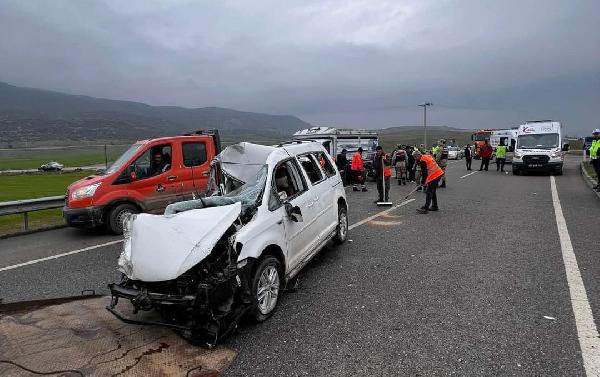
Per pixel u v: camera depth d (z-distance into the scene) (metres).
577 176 19.77
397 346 3.64
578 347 3.51
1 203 9.12
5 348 3.66
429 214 10.15
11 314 4.38
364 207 11.59
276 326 4.13
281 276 4.66
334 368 3.32
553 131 21.22
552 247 6.68
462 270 5.67
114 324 4.15
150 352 3.59
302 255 5.24
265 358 3.51
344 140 18.94
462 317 4.18
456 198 12.88
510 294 4.73
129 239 4.29
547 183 16.72
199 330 3.70
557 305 4.38
